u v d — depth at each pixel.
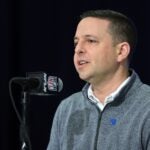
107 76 3.05
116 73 3.07
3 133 5.44
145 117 2.85
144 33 5.36
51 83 3.01
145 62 5.34
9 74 5.45
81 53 3.02
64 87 5.44
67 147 3.11
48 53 5.50
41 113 5.52
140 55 5.35
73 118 3.18
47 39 5.50
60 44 5.48
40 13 5.52
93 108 3.13
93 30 3.03
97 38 3.02
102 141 2.95
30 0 5.51
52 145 3.28
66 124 3.18
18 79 2.94
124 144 2.85
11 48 5.48
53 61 5.49
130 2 5.41
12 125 5.46
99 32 3.03
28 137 2.92
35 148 5.52
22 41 5.48
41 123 5.52
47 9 5.52
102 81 3.06
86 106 3.18
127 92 3.01
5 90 5.44
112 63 3.04
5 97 5.43
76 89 5.45
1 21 5.47
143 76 5.34
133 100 2.99
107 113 3.01
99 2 5.46
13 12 5.49
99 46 3.02
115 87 3.07
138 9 5.39
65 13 5.48
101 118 3.02
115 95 2.99
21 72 5.48
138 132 2.83
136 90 3.02
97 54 3.00
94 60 3.00
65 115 3.26
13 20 5.49
